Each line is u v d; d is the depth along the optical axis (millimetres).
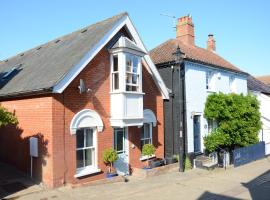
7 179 13297
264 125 27547
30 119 13609
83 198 11523
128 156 15750
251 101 20781
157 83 17469
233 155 19109
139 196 12039
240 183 14562
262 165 19500
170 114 18812
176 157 17938
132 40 15945
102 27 15336
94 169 13938
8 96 14492
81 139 13680
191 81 19359
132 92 14836
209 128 20906
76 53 13883
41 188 12406
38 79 13672
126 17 15242
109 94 14734
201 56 21641
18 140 14398
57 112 12633
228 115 19281
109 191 12586
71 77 12680
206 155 19859
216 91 21516
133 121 14992
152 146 15930
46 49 18203
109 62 14797
